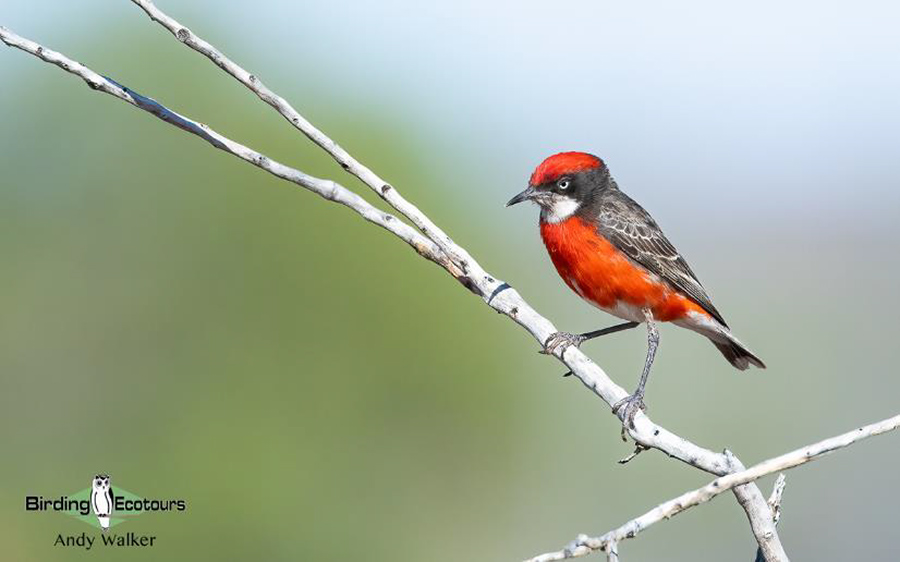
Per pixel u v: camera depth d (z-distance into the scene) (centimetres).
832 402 2631
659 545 2114
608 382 754
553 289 2423
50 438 1451
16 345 1482
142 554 1403
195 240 1522
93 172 1534
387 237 1573
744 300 3716
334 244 1543
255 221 1528
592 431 2033
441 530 1658
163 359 1502
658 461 2152
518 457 1741
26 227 1505
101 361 1491
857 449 2502
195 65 1569
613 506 2056
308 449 1502
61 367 1488
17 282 1491
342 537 1528
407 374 1578
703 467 694
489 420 1669
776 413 2539
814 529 2222
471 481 1677
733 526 2172
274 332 1516
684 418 2492
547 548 1831
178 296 1508
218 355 1499
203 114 1555
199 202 1530
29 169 1528
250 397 1491
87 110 1538
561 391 1925
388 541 1580
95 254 1516
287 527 1470
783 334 3225
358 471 1555
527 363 1750
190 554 1417
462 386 1623
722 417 2519
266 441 1472
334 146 749
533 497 1816
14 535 1367
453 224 1708
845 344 3069
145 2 699
